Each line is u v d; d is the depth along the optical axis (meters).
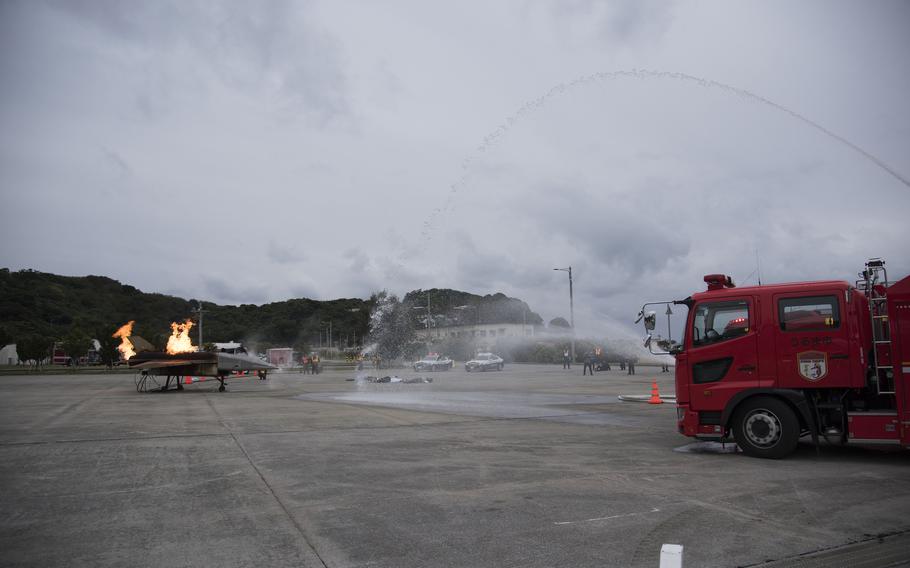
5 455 10.39
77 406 20.80
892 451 10.63
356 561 5.08
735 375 10.21
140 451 10.76
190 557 5.19
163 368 30.27
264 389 31.59
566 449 10.80
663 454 10.28
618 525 6.07
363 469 8.98
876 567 4.93
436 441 11.80
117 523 6.21
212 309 141.88
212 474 8.67
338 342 126.50
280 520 6.29
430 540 5.62
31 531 5.94
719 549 5.35
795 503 6.92
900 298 9.34
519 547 5.42
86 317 121.56
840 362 9.62
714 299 10.55
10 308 112.88
